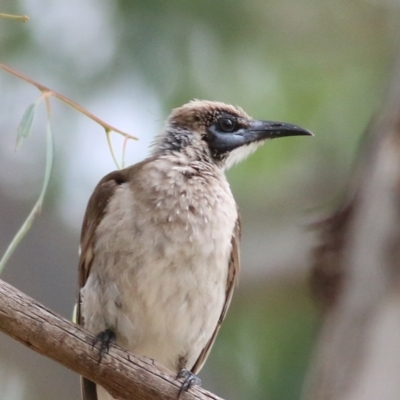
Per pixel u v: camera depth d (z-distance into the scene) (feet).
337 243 29.50
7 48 40.19
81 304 30.25
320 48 44.75
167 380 26.63
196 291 29.25
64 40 40.32
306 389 30.01
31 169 45.98
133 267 28.91
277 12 43.34
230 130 33.47
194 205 29.43
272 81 43.21
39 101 27.30
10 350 43.68
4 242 44.75
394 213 28.89
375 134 30.35
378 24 45.65
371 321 28.04
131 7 40.32
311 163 45.55
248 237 47.55
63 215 44.88
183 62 40.57
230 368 42.39
